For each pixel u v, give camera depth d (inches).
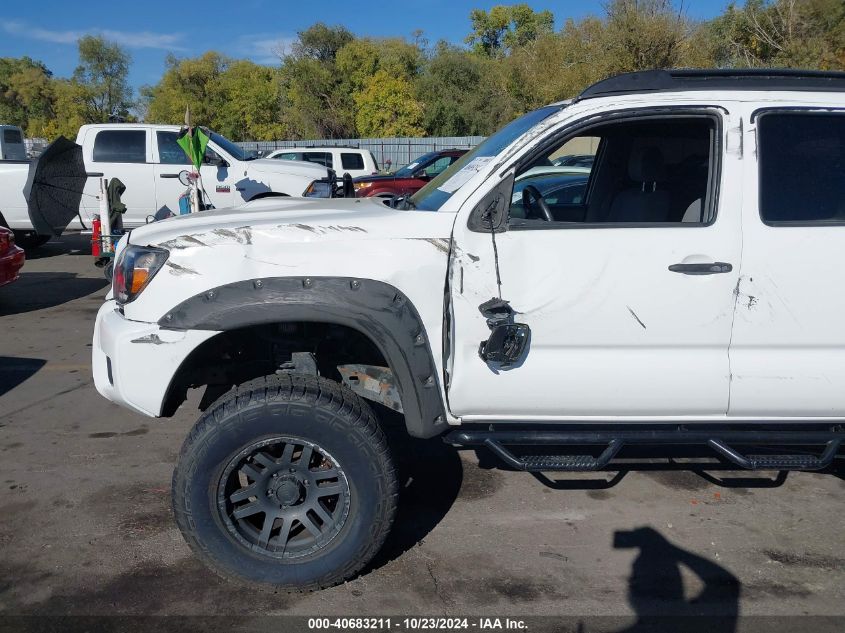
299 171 489.1
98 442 183.3
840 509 150.8
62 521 144.3
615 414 121.6
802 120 120.0
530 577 127.0
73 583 124.0
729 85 121.0
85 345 273.7
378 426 115.8
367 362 135.0
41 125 2546.8
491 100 1567.4
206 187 475.8
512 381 118.5
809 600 120.9
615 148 153.6
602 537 140.3
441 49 1747.0
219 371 135.4
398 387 116.0
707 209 118.5
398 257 115.0
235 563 116.2
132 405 117.1
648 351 119.2
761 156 118.6
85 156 472.4
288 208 137.6
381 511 116.3
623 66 916.0
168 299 115.1
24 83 2532.0
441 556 133.6
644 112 119.1
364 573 128.0
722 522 145.7
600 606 119.2
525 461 124.1
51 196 398.6
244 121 1894.7
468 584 124.9
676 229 116.7
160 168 477.4
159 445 181.8
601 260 116.0
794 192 118.6
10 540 137.2
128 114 2459.4
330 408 113.0
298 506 119.5
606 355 119.1
